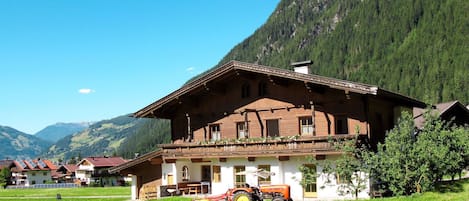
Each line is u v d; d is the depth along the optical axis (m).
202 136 39.22
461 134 27.78
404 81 174.12
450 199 24.61
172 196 36.62
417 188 26.73
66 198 53.16
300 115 35.09
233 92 38.19
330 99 34.03
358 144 29.97
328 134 33.81
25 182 152.38
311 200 31.23
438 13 195.00
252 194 26.58
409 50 190.38
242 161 35.09
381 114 35.47
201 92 39.03
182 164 38.47
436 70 161.75
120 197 49.44
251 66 35.16
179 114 40.56
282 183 33.28
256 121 36.91
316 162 30.47
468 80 145.12
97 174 133.00
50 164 166.62
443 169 26.84
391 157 26.66
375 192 29.27
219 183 36.47
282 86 35.97
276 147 33.41
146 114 39.12
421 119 41.84
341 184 30.14
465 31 175.75
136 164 40.00
